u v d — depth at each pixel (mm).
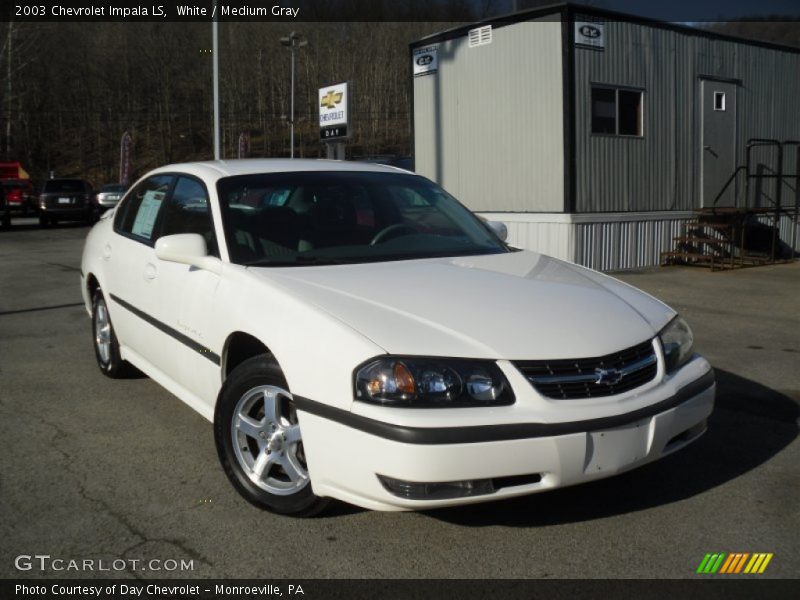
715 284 11008
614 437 3148
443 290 3592
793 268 12898
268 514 3570
